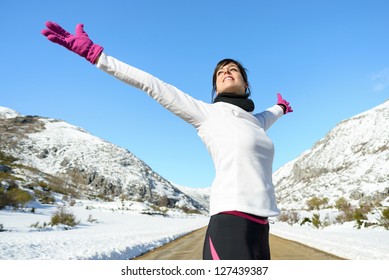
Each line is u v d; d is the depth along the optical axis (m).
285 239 16.89
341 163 159.88
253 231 1.65
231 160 1.73
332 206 72.12
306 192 139.88
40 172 116.88
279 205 144.75
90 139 176.75
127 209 82.31
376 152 144.12
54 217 29.38
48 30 1.64
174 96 1.74
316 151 197.50
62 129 181.88
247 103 1.97
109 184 131.25
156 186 151.62
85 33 1.74
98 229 28.89
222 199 1.69
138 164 167.38
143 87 1.71
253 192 1.69
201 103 1.85
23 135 159.12
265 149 1.85
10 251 9.51
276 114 2.60
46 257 8.55
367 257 8.53
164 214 89.44
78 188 115.81
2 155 121.75
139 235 19.14
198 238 19.25
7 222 28.11
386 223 19.38
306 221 37.22
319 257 9.18
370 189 98.19
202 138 1.86
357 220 22.88
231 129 1.79
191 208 144.50
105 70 1.68
